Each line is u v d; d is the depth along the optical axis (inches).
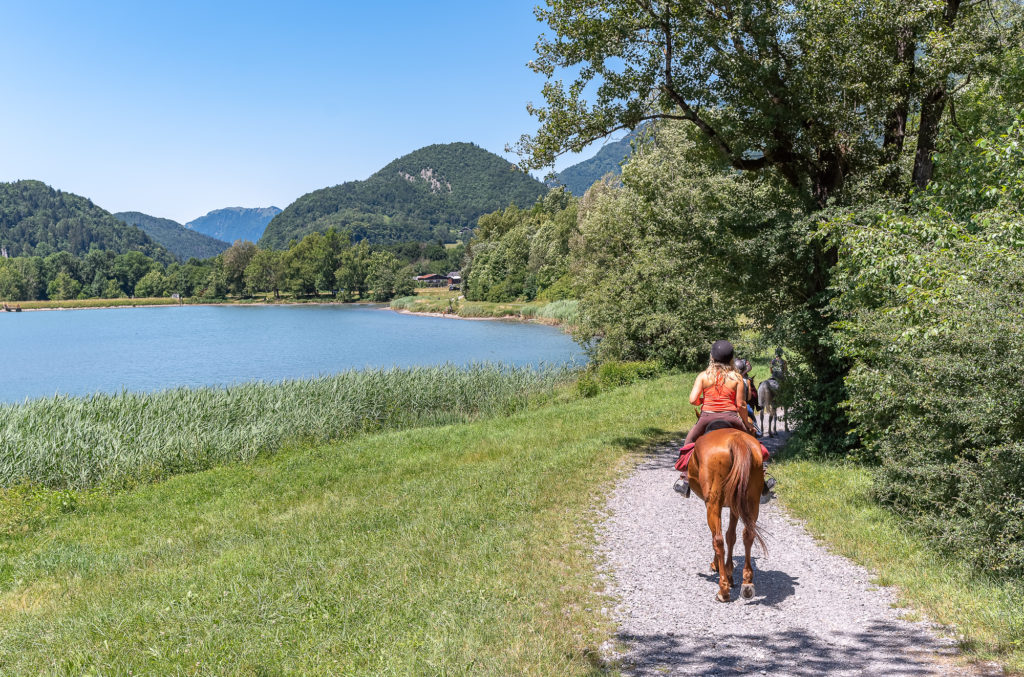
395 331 3499.0
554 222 4441.4
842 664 215.0
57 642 261.4
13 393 1710.1
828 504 387.9
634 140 666.8
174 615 273.1
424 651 224.1
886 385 353.4
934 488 321.4
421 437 724.0
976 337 284.4
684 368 1155.3
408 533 374.3
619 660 224.5
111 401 820.6
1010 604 241.1
